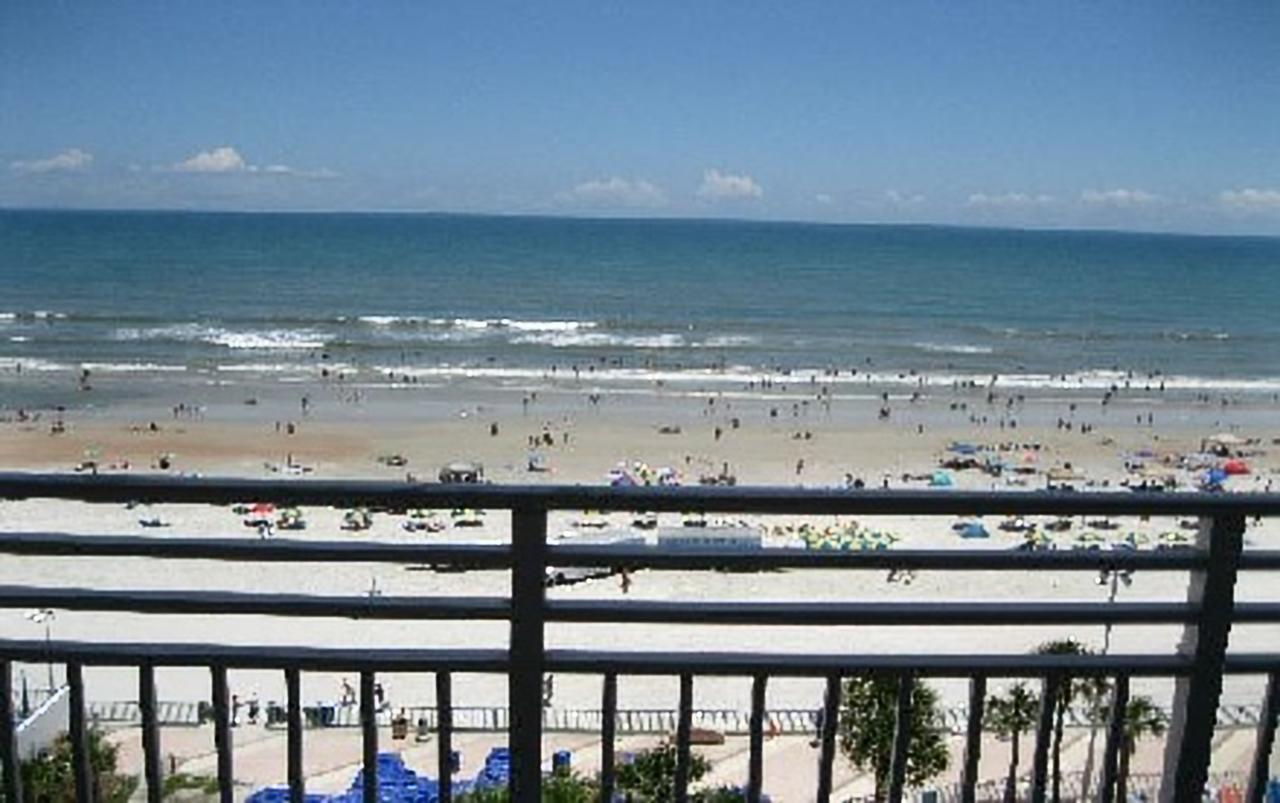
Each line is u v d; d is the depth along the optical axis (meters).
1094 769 17.27
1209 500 2.99
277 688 23.17
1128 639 25.59
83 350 78.75
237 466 47.31
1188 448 56.44
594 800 8.65
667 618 2.99
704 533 32.06
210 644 3.15
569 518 36.94
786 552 2.96
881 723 10.66
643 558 2.94
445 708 3.16
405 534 34.94
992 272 188.00
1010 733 16.59
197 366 72.69
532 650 3.03
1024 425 60.97
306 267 161.38
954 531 38.34
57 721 13.20
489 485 2.90
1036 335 104.00
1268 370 85.88
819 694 23.62
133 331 90.06
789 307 123.44
